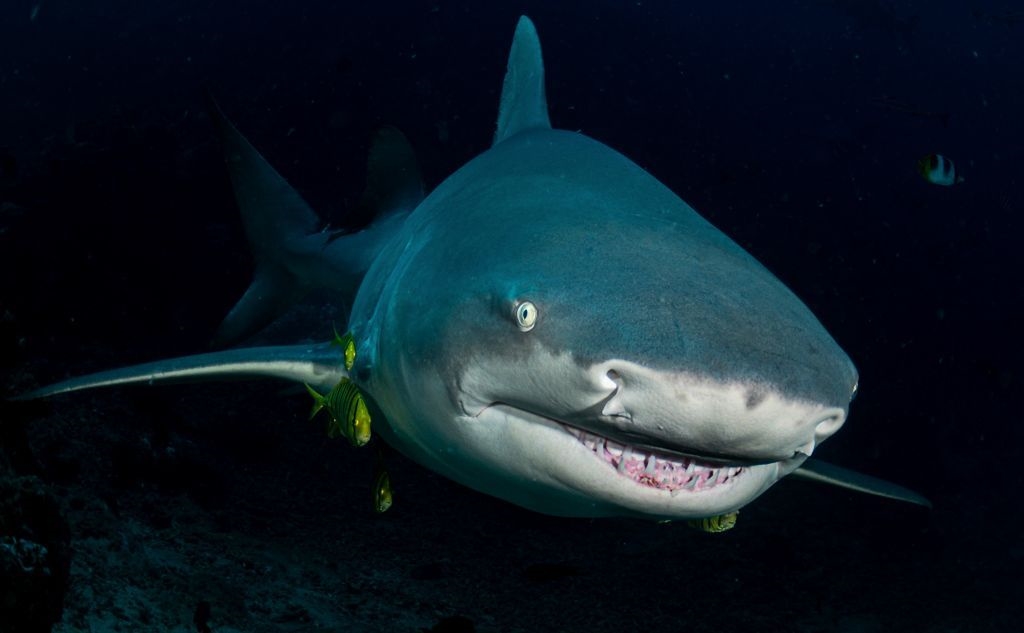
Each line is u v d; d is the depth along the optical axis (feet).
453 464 9.39
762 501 48.19
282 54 107.24
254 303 20.07
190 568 22.17
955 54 183.52
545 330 7.02
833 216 88.94
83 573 17.97
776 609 35.09
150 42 144.77
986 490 63.31
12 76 143.13
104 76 137.18
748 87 136.26
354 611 24.20
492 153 11.93
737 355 6.27
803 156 107.45
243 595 21.84
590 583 33.94
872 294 77.20
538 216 8.95
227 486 31.71
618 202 9.22
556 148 11.19
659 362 6.20
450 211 10.48
